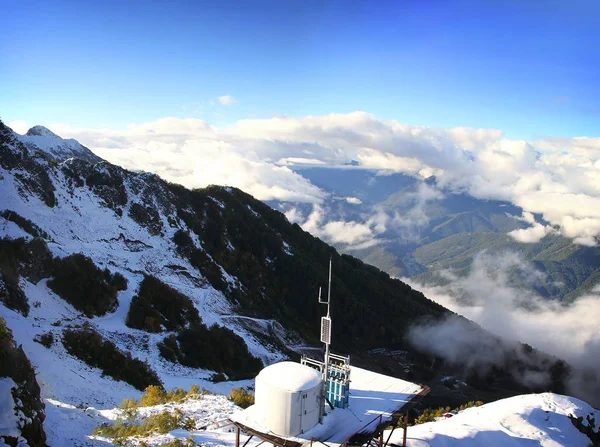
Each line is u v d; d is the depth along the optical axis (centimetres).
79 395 3406
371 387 2261
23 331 4072
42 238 6138
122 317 5728
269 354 6788
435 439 2578
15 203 6606
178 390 3669
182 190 10300
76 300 5503
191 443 2244
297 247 11300
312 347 8138
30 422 1928
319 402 1880
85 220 7662
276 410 1794
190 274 8112
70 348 4272
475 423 3008
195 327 6231
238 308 8138
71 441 2120
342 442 1752
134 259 7419
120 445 2188
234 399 3391
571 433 3070
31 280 5272
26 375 2205
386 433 2606
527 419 3089
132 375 4375
